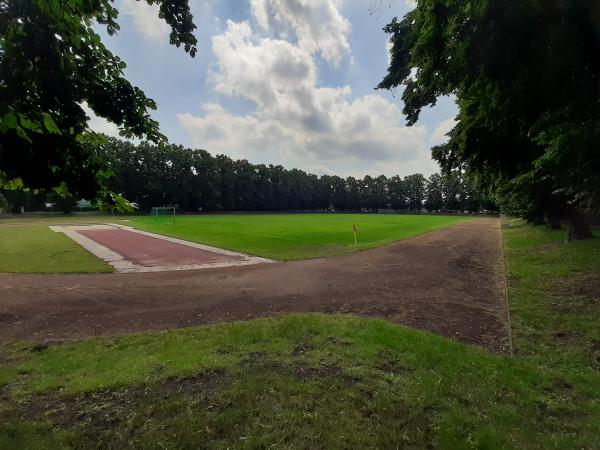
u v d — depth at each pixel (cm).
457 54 517
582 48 445
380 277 1057
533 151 885
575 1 403
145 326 625
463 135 937
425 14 545
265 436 295
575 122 592
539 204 1495
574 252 1345
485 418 325
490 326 619
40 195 335
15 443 285
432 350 476
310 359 447
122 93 356
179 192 7444
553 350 496
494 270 1199
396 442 291
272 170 10106
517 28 431
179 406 336
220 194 8244
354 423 314
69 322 647
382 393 363
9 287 934
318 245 1878
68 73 294
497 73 489
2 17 243
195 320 658
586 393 375
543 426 317
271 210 9812
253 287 927
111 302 787
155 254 1609
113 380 389
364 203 11919
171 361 440
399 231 2967
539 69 467
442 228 3462
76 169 327
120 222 4344
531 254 1483
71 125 308
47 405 347
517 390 378
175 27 368
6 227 3378
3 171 286
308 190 10900
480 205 9375
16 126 224
